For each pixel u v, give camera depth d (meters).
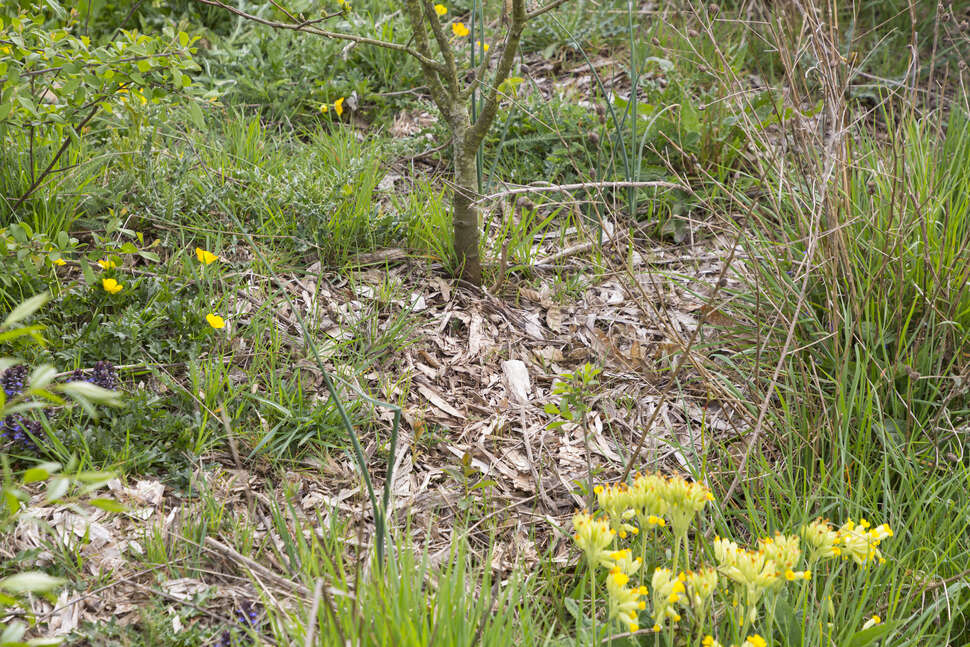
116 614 2.29
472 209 3.63
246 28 5.34
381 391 3.18
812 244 2.70
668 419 3.21
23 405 1.65
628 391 3.34
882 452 2.88
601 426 3.17
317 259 3.78
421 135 4.62
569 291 3.82
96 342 3.03
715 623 2.22
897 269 3.07
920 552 2.50
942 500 2.57
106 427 2.82
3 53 3.07
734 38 5.48
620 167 4.38
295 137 4.51
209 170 3.96
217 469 2.81
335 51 5.02
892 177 3.33
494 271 3.84
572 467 2.99
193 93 3.63
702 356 3.41
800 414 2.99
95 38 4.85
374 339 3.38
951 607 2.35
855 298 2.95
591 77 5.29
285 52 5.04
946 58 5.32
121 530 2.54
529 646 2.05
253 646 2.22
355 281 3.70
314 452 2.93
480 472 2.95
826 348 3.17
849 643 2.09
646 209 4.30
